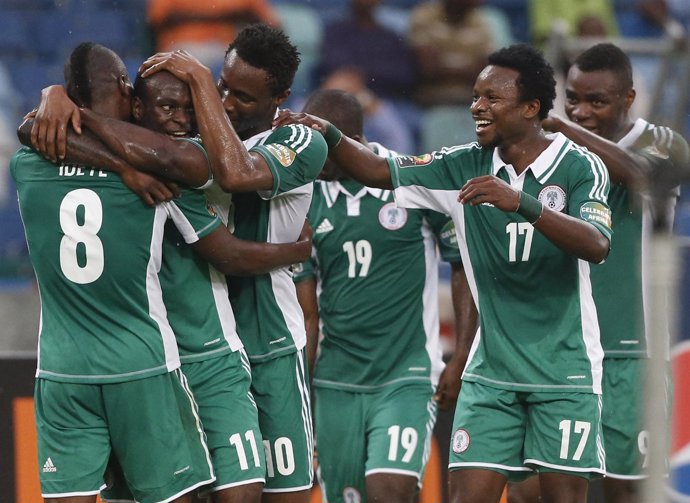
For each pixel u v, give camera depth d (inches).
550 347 599.5
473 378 616.4
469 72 1378.0
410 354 725.9
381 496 698.2
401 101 1382.9
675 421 592.1
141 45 1371.8
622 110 719.7
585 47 1016.2
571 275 600.4
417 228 722.2
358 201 721.0
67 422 566.3
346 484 737.0
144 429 562.3
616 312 708.7
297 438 632.4
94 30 1378.0
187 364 593.9
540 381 597.9
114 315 562.9
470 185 559.8
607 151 664.4
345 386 732.7
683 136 427.8
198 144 569.3
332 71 1369.3
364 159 626.2
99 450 566.3
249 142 615.8
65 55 1371.8
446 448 818.8
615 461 715.4
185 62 571.5
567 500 596.4
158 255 568.4
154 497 566.6
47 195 562.6
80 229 557.6
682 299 652.1
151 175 557.0
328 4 1481.3
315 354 736.3
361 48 1371.8
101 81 567.8
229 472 587.5
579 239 566.9
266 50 599.2
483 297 616.4
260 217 619.5
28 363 775.1
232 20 1325.0
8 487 770.2
